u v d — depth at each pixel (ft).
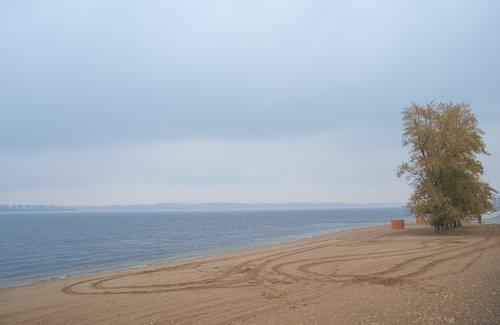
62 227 356.38
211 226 337.72
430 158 119.03
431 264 63.26
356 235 146.72
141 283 59.36
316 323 33.12
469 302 37.68
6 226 385.29
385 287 46.83
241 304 41.52
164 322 36.04
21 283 78.84
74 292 55.57
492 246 85.10
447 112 123.34
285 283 53.31
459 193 121.60
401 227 168.45
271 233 228.22
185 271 70.33
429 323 31.86
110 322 37.19
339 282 52.08
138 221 489.67
